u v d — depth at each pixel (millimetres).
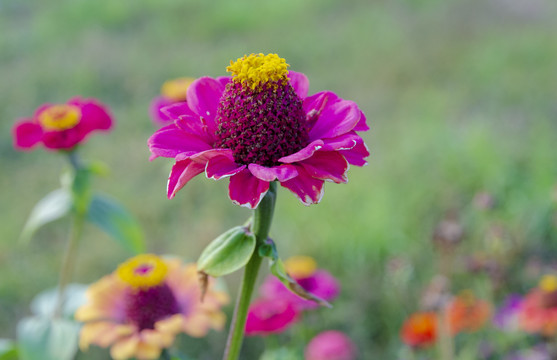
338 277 4801
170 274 2365
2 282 5117
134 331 2174
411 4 12469
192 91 1624
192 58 10523
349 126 1477
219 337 4324
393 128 7504
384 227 5070
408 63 9727
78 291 2902
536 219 4957
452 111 8031
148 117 8523
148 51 10906
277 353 3121
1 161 7434
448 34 10828
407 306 4199
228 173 1372
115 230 2879
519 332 3387
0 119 8469
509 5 11906
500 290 3691
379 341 4230
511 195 5477
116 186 6664
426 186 5867
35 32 11859
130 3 13102
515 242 4191
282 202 5871
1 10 13117
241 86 1528
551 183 5270
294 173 1340
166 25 12086
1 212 6324
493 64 9414
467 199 5676
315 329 3926
